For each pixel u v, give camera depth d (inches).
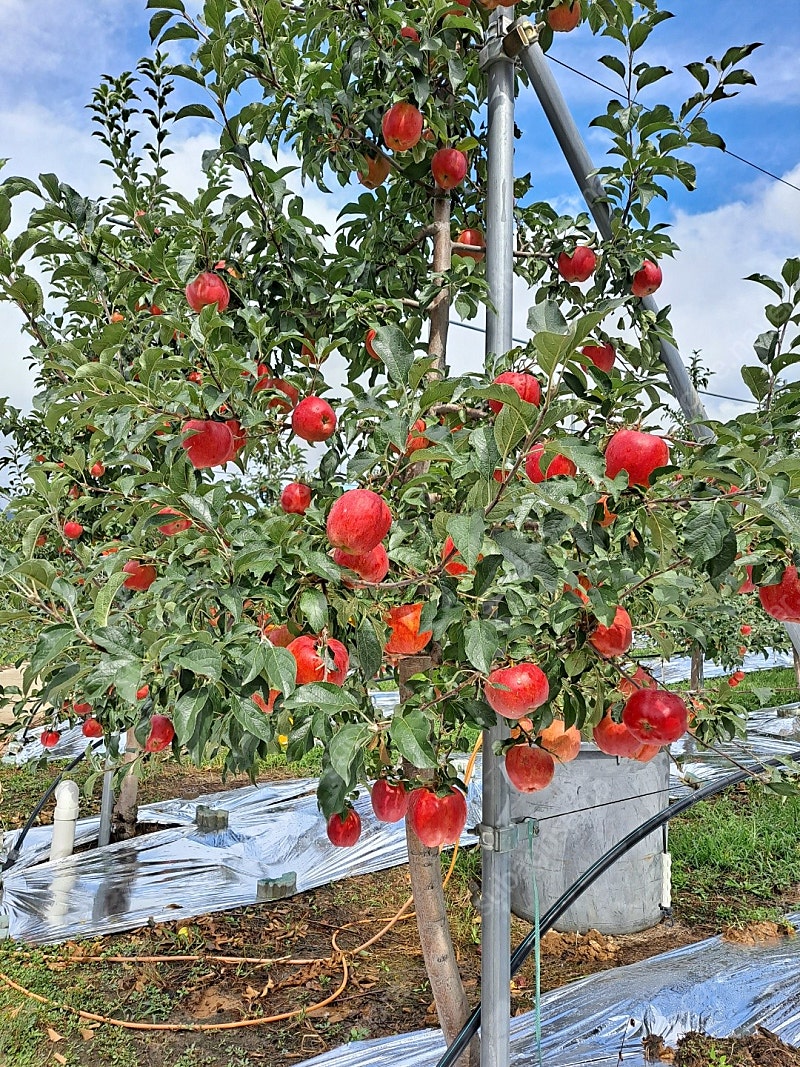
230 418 53.8
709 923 116.6
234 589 42.4
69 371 51.9
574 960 104.5
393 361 42.6
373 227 70.5
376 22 58.9
